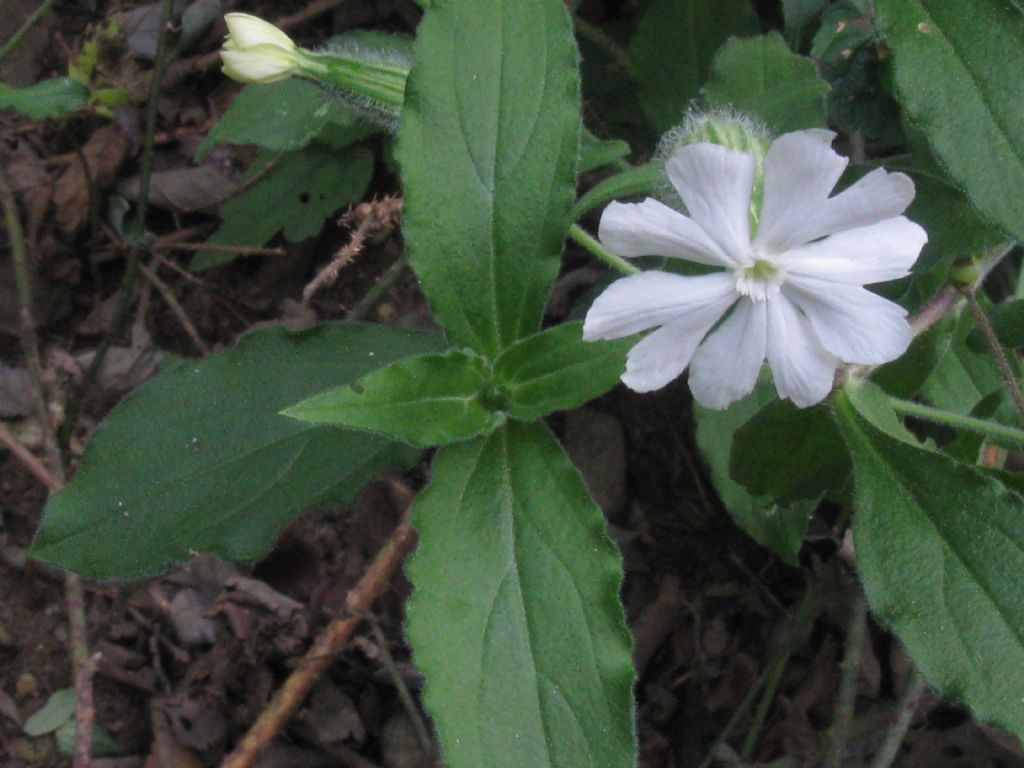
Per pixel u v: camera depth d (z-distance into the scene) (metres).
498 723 0.11
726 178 0.10
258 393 0.15
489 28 0.11
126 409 0.14
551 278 0.12
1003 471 0.13
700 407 0.16
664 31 0.17
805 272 0.11
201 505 0.14
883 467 0.12
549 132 0.11
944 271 0.15
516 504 0.11
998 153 0.11
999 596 0.11
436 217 0.11
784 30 0.18
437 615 0.11
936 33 0.12
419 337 0.15
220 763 0.18
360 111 0.14
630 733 0.11
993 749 0.18
